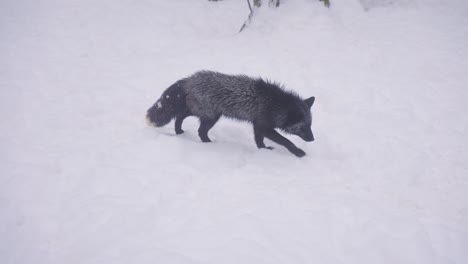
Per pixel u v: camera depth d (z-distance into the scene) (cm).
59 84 1038
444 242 464
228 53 1299
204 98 743
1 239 461
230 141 823
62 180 581
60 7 1655
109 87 1047
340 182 632
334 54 1257
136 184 581
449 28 1395
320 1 1423
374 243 457
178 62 1241
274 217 502
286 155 746
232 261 414
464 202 580
